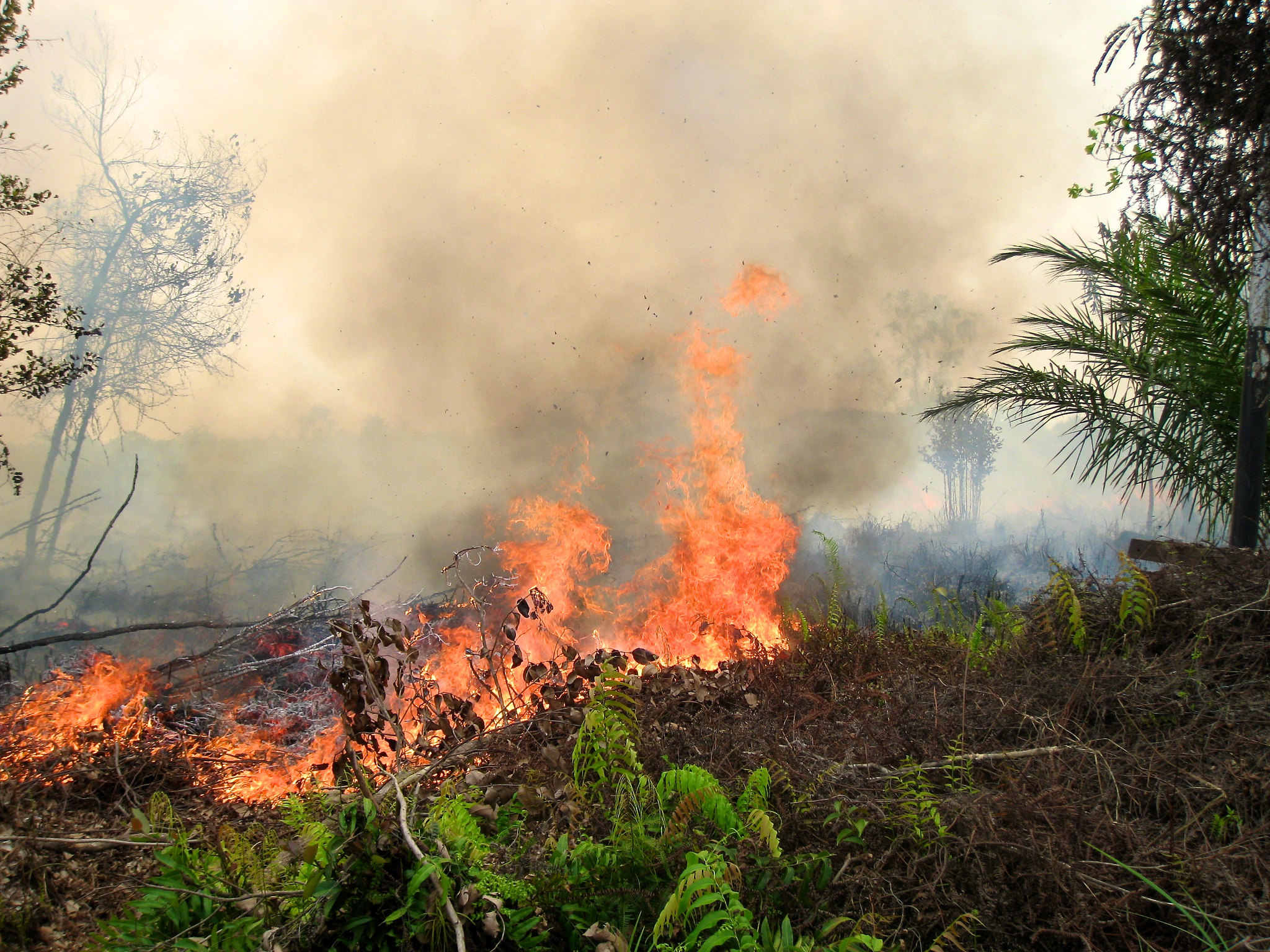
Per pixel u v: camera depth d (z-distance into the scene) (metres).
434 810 2.54
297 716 4.47
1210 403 6.53
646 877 2.44
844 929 2.28
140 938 2.27
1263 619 3.60
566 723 3.79
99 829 3.13
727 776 3.19
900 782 2.92
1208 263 6.26
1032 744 3.22
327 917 2.14
